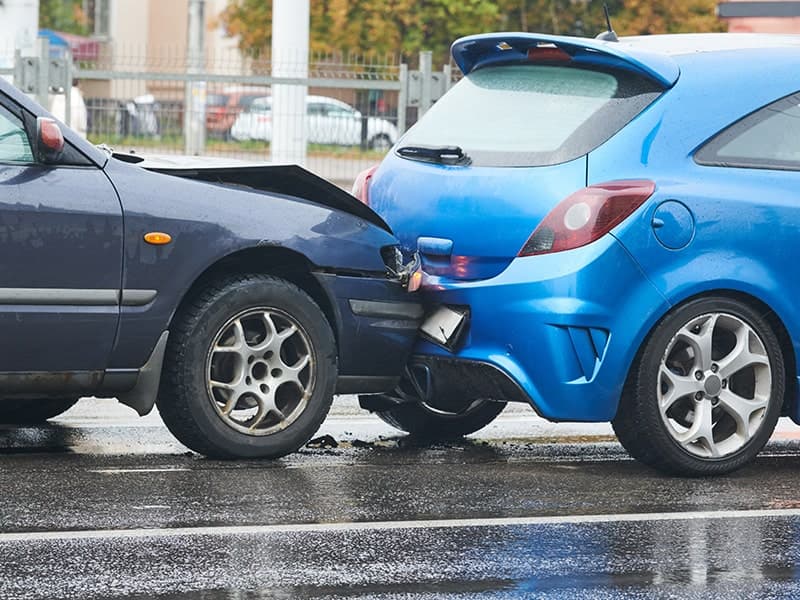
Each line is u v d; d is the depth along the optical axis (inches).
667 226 351.3
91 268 344.8
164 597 254.4
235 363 363.6
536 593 261.4
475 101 386.6
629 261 348.8
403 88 712.4
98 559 276.8
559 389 349.7
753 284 358.3
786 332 370.3
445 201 370.6
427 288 372.5
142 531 297.4
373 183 395.2
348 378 374.3
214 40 2199.8
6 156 343.0
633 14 1872.5
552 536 302.0
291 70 753.0
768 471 375.9
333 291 369.4
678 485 354.6
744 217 358.0
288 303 364.8
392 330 374.6
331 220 370.0
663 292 351.3
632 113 358.9
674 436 358.9
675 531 308.8
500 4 1883.6
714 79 365.7
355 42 1831.9
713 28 1863.9
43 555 278.7
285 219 363.6
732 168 361.7
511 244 357.4
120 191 348.8
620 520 317.1
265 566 274.7
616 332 349.1
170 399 358.9
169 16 2618.1
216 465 361.7
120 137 725.9
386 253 376.5
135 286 348.5
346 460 376.5
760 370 365.4
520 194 357.7
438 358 372.5
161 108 732.7
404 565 277.4
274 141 742.5
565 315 346.6
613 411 353.1
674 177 355.9
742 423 364.8
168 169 360.2
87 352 346.3
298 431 368.8
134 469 354.9
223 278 362.6
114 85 736.3
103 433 405.1
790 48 378.9
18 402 411.5
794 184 365.4
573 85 370.6
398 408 408.2
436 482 351.3
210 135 737.6
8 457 368.2
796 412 373.1
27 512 310.3
